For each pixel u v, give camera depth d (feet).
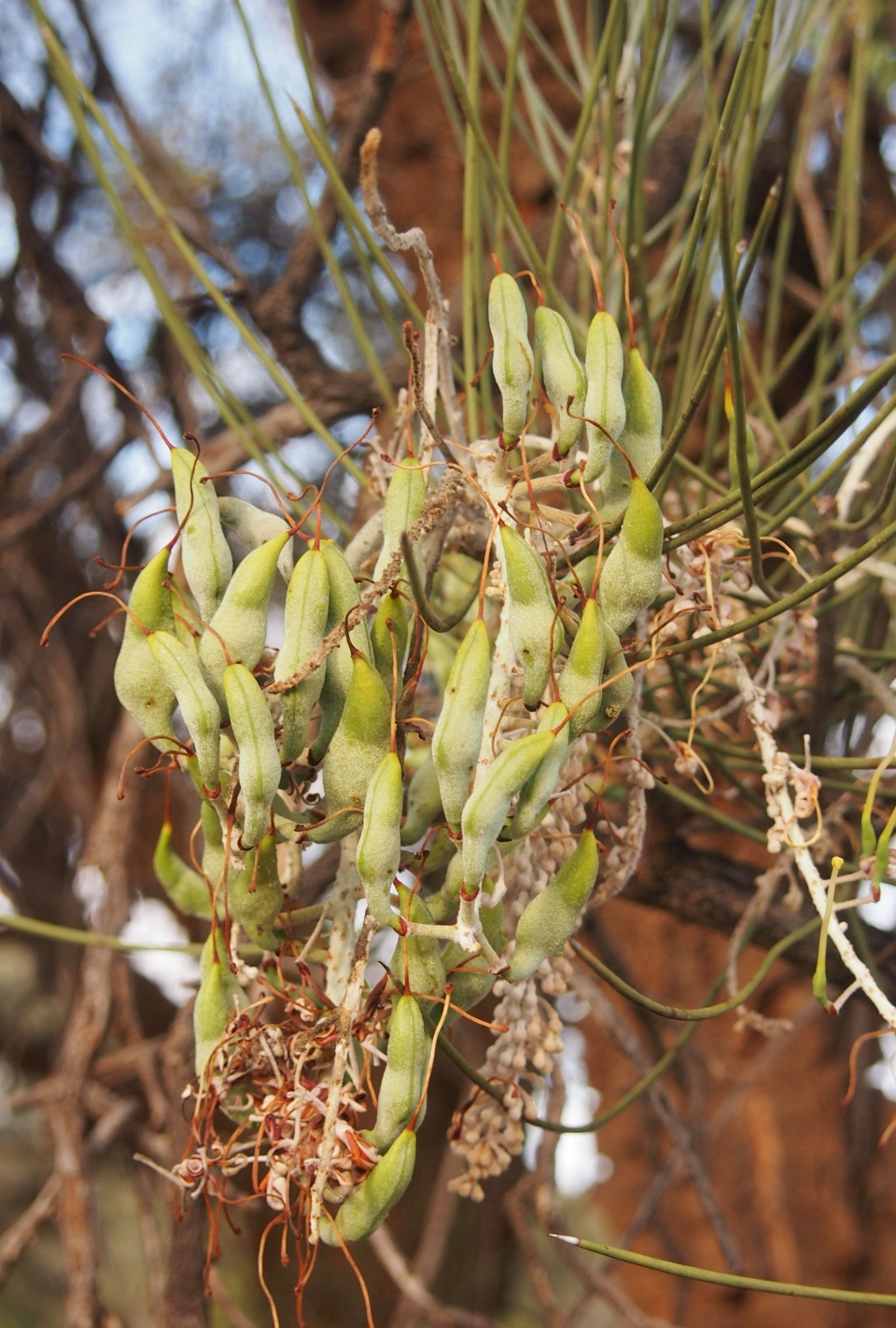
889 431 1.57
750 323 3.29
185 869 1.35
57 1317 5.13
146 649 1.23
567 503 1.50
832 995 2.20
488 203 1.68
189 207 3.95
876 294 1.78
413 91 3.31
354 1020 1.22
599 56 1.52
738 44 1.95
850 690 1.68
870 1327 3.24
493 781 1.14
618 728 1.39
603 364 1.21
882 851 1.24
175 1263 1.75
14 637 4.31
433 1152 4.88
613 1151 3.51
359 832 1.23
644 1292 3.45
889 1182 3.31
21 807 3.99
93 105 1.65
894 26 2.72
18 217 2.85
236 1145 1.25
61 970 3.99
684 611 1.31
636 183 1.52
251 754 1.18
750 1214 3.33
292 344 2.28
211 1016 1.25
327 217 2.15
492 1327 2.55
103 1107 2.38
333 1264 4.83
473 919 1.16
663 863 1.87
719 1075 2.72
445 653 1.66
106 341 2.81
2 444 3.89
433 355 1.35
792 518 1.60
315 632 1.20
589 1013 3.34
